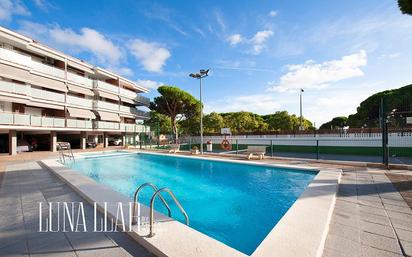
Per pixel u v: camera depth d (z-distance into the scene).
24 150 23.48
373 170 10.22
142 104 42.62
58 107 26.33
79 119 30.19
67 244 3.66
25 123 21.28
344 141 21.27
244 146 28.73
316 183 7.48
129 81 38.97
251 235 5.30
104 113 32.41
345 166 11.45
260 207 7.24
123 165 16.52
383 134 10.98
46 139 27.97
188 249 3.26
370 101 41.44
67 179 8.34
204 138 35.09
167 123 53.06
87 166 16.20
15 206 5.67
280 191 8.89
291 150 24.62
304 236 3.71
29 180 9.00
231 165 14.17
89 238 3.86
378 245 3.59
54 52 26.17
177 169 14.34
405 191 6.76
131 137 37.72
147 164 16.77
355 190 6.93
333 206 5.45
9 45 22.83
